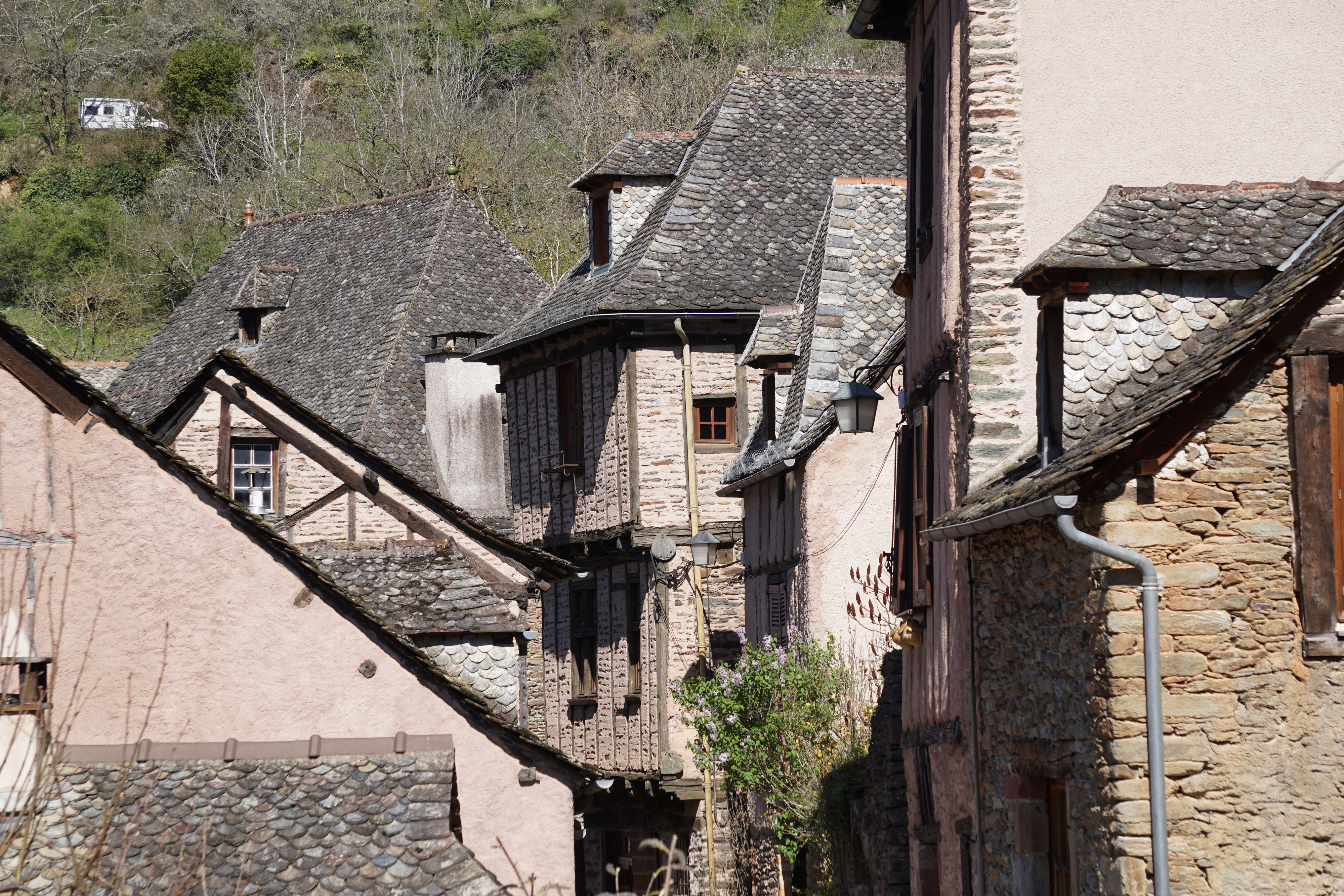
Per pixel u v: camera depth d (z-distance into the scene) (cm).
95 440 1538
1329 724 1031
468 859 1395
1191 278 1249
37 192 8219
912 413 1803
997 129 1476
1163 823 1003
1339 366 1070
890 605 1953
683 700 2658
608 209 3509
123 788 1266
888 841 1834
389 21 8600
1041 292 1302
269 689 1555
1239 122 1473
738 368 3188
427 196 4347
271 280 4412
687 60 7300
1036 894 1205
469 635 1967
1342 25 1478
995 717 1322
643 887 3288
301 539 2327
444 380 3697
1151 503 1050
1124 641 1037
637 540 3145
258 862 1370
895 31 1914
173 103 8344
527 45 8231
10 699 1474
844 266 2723
